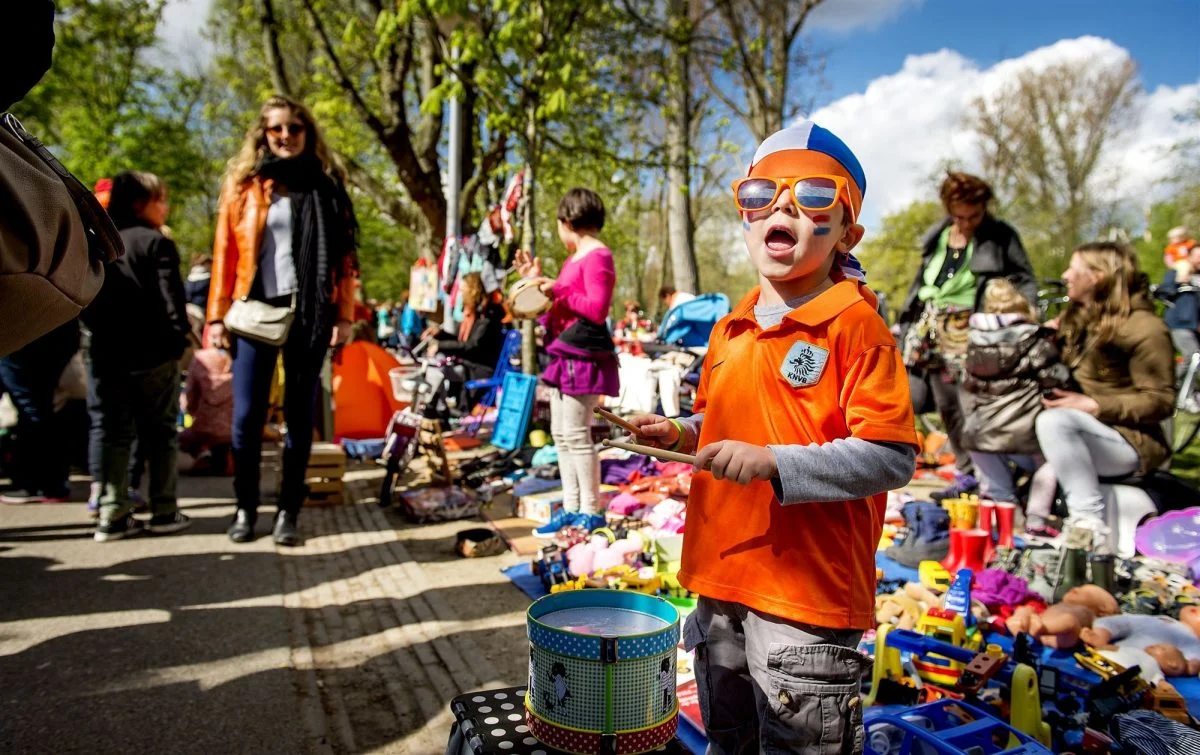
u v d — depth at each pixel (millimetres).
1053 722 2473
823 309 1665
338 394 8664
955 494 5293
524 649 3158
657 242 31734
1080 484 4387
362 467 7398
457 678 2867
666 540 3932
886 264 34406
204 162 24500
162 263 4512
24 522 4988
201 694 2674
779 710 1605
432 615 3494
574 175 13680
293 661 2963
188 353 7152
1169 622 3234
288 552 4500
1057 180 34781
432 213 12719
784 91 17906
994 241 5547
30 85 1299
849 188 1733
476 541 4508
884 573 4074
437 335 9969
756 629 1667
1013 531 4512
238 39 18484
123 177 4527
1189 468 7246
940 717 2332
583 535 4195
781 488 1512
